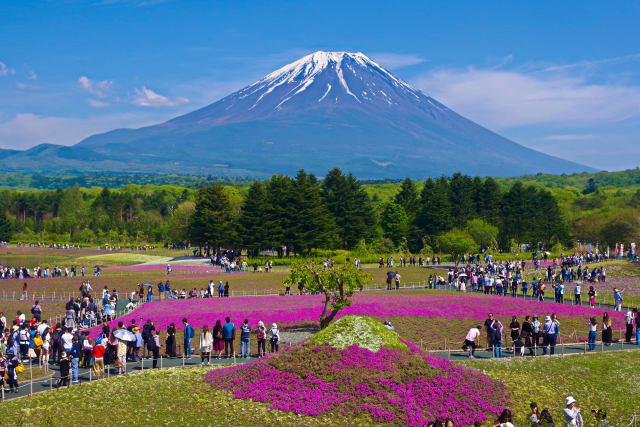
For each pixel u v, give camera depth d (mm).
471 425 24500
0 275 82312
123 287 72875
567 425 23484
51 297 65938
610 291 66938
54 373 32938
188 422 24328
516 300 55938
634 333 44281
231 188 169625
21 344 34406
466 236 125062
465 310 50312
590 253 101125
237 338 42219
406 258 115938
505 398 27297
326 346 29531
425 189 164625
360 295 61281
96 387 29031
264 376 28531
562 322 47250
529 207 150000
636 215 136250
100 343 31750
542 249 136375
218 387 28656
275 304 53750
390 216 144375
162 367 33719
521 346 36656
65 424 23719
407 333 43031
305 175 120125
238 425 24109
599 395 29359
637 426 25844
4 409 25469
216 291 70438
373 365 27922
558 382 30922
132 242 190250
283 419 24641
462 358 35844
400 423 24328
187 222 161000
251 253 124562
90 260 122688
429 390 26719
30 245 186000
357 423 24406
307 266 43031
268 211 117000
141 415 25078
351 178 139625
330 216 129125
